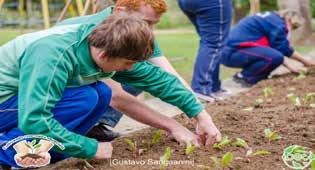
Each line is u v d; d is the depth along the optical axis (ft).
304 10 36.86
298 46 36.47
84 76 10.53
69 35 10.27
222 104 16.55
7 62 10.48
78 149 10.42
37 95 9.90
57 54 10.02
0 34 42.11
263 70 21.22
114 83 11.98
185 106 11.49
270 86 18.99
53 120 10.18
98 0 15.47
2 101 10.64
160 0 11.59
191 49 35.35
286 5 32.09
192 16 18.79
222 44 18.35
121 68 10.34
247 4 46.75
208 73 18.30
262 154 11.11
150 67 11.36
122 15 10.27
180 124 12.70
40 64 9.94
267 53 21.03
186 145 11.75
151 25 11.69
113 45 9.87
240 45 21.36
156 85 11.39
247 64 21.42
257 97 17.29
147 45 10.00
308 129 12.78
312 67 21.61
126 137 12.82
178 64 27.68
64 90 10.66
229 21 18.34
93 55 10.25
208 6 17.95
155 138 12.14
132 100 12.03
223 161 10.44
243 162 10.73
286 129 12.84
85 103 10.76
